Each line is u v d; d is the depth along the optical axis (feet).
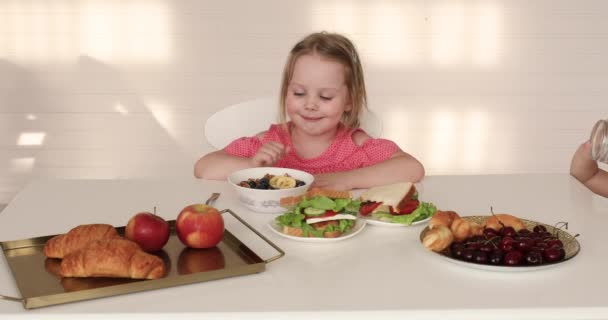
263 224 4.46
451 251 3.83
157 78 11.23
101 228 3.79
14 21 10.93
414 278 3.59
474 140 11.68
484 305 3.27
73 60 11.10
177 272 3.56
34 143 11.42
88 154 11.51
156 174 11.65
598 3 11.16
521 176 5.68
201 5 10.96
